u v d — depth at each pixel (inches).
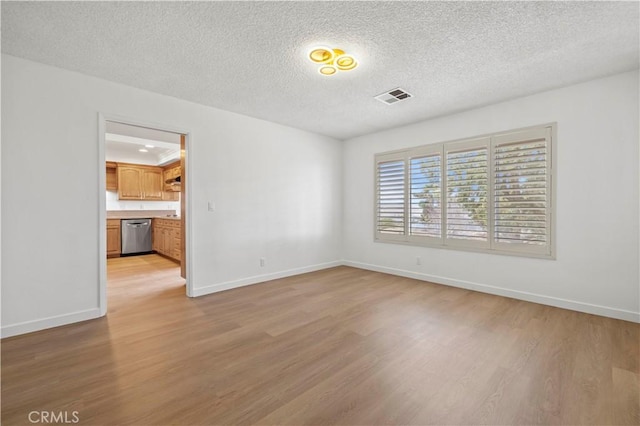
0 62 94.1
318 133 196.5
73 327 103.4
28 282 99.3
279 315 115.3
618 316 110.1
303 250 190.1
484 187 144.9
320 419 58.6
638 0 70.7
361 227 204.2
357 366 78.1
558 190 123.3
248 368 77.2
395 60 99.7
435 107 144.9
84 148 109.9
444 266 161.2
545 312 117.6
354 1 71.5
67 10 73.7
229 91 126.2
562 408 61.6
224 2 71.5
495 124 140.5
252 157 162.1
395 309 121.6
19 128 97.5
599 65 103.5
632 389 67.7
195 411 60.9
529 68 105.5
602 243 113.7
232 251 154.2
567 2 71.8
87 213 110.7
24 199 98.6
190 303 129.9
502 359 81.4
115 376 73.2
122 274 187.2
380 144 191.5
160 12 75.0
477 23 80.1
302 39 87.5
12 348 87.6
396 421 58.0
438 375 73.8
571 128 119.8
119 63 101.7
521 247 133.2
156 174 291.9
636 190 107.0
